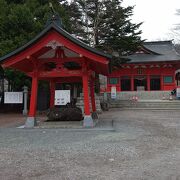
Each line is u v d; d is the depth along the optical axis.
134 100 32.03
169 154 8.55
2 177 6.41
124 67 41.66
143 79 41.91
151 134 12.11
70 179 6.23
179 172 6.73
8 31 22.77
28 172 6.74
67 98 19.20
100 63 13.96
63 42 13.60
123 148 9.24
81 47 13.54
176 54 42.38
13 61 13.97
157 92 39.22
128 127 14.21
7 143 10.30
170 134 12.23
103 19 28.56
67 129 13.43
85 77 14.25
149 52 42.22
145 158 8.06
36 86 14.65
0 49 20.89
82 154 8.44
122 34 28.66
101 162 7.60
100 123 15.83
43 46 13.67
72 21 29.33
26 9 22.70
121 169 6.97
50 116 15.52
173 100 32.91
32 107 14.55
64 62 14.66
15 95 21.39
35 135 12.07
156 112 24.47
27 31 22.89
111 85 41.88
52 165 7.30
